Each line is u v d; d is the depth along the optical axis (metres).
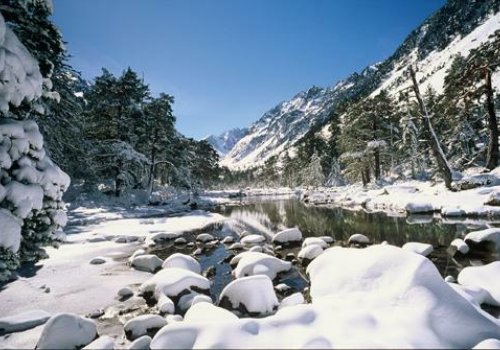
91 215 22.88
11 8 8.92
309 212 25.86
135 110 31.34
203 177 58.03
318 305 4.62
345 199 31.52
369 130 40.31
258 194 74.12
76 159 23.94
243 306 6.29
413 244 10.40
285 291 7.68
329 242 13.04
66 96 21.39
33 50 9.55
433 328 4.08
